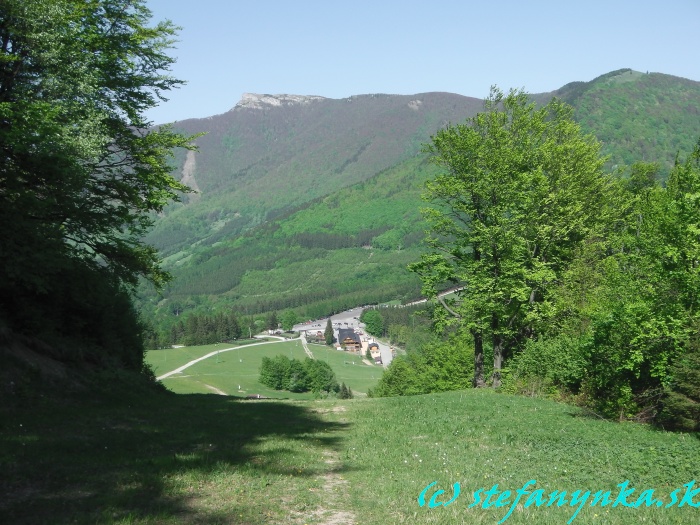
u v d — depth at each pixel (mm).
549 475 11062
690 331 17891
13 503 7758
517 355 31000
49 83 18781
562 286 30406
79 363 19297
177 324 161625
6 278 17250
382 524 7816
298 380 110500
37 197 18203
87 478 9094
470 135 29250
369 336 174875
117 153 22703
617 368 20266
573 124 33656
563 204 30781
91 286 21281
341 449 13242
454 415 18781
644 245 21328
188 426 14695
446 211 30969
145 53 23172
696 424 16438
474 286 29531
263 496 8867
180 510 7949
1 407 13586
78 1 21031
